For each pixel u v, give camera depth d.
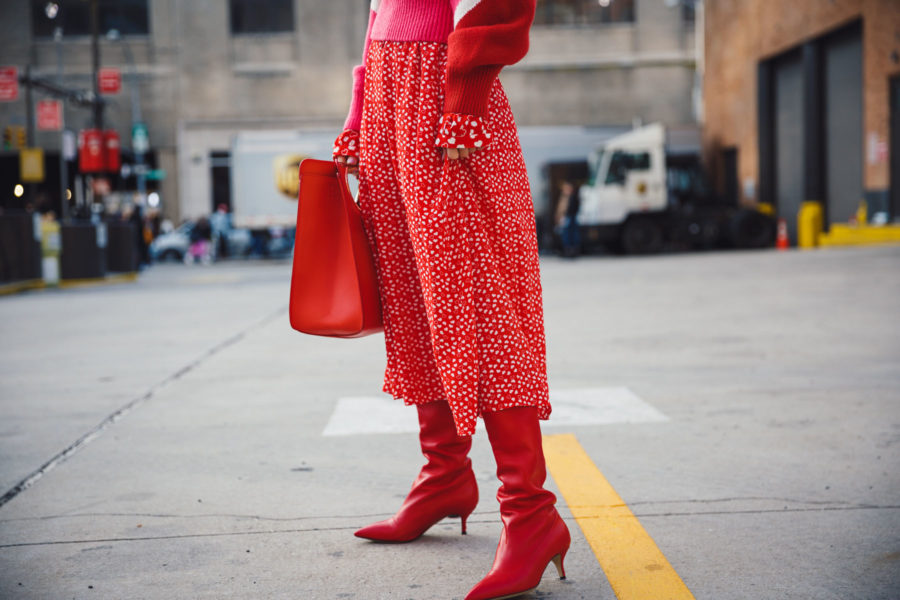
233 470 3.43
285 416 4.40
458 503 2.59
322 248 2.31
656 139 22.12
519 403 2.20
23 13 33.41
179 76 33.34
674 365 5.57
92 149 22.36
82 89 33.53
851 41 20.56
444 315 2.18
